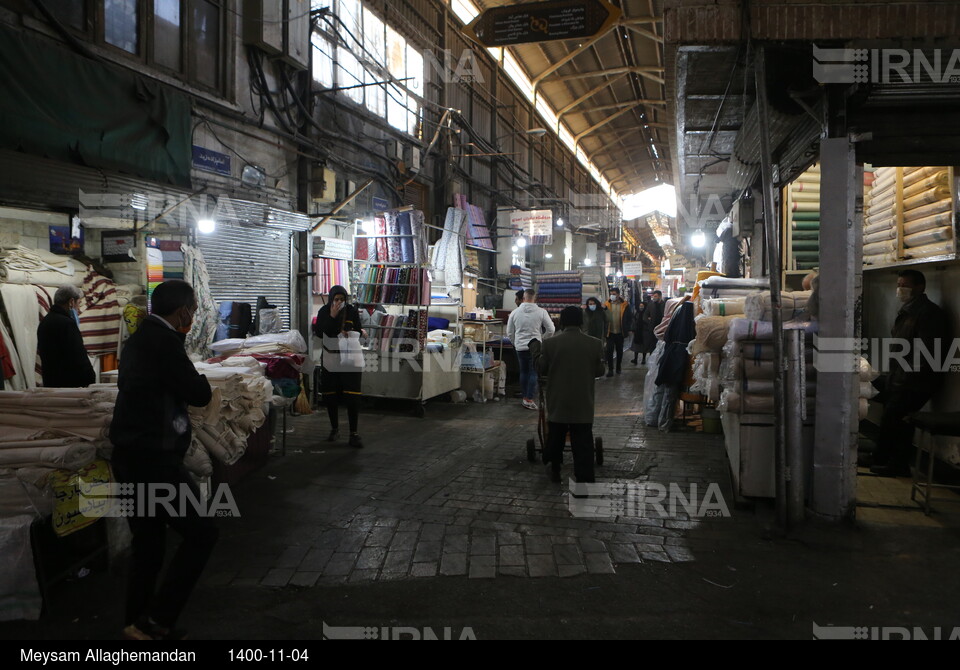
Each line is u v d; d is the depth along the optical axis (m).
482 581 3.39
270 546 3.84
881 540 3.91
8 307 5.15
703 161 7.66
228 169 7.59
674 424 7.48
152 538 2.73
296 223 8.38
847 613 3.04
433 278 9.82
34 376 5.36
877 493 4.79
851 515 4.15
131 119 6.01
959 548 3.78
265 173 8.30
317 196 9.02
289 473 5.39
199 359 5.44
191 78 7.06
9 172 4.88
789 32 3.87
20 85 4.96
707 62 4.34
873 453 5.46
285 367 5.90
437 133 12.75
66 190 5.34
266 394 4.79
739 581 3.38
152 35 6.54
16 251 5.36
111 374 4.96
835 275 4.09
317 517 4.34
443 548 3.82
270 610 3.08
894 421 5.16
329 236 9.62
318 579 3.41
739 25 3.90
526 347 8.60
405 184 11.82
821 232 4.12
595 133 27.05
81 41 5.73
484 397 9.40
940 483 5.02
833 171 4.08
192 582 2.73
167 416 2.72
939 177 5.54
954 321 5.12
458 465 5.68
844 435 4.11
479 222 14.94
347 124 10.23
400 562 3.62
